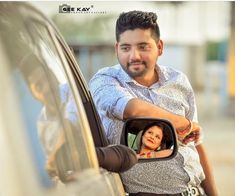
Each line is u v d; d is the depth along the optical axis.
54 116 1.96
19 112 1.65
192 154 3.50
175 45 28.44
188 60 29.14
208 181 3.80
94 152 2.25
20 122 1.63
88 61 21.77
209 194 3.83
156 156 3.08
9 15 1.94
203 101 23.00
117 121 3.23
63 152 1.97
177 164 3.40
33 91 1.84
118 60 3.44
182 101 3.53
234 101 18.05
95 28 22.69
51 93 2.00
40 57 2.02
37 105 1.83
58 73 2.14
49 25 2.30
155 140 3.06
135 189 3.32
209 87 25.42
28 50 1.93
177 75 3.54
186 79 3.58
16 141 1.56
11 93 1.64
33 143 1.71
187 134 3.46
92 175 2.13
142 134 3.06
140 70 3.39
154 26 3.43
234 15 17.39
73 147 2.06
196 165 3.52
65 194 1.80
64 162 1.95
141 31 3.38
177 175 3.39
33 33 2.05
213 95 25.70
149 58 3.41
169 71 3.55
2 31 1.81
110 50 22.23
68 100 2.14
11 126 1.57
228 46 17.70
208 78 27.14
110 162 2.47
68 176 1.95
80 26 22.55
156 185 3.34
